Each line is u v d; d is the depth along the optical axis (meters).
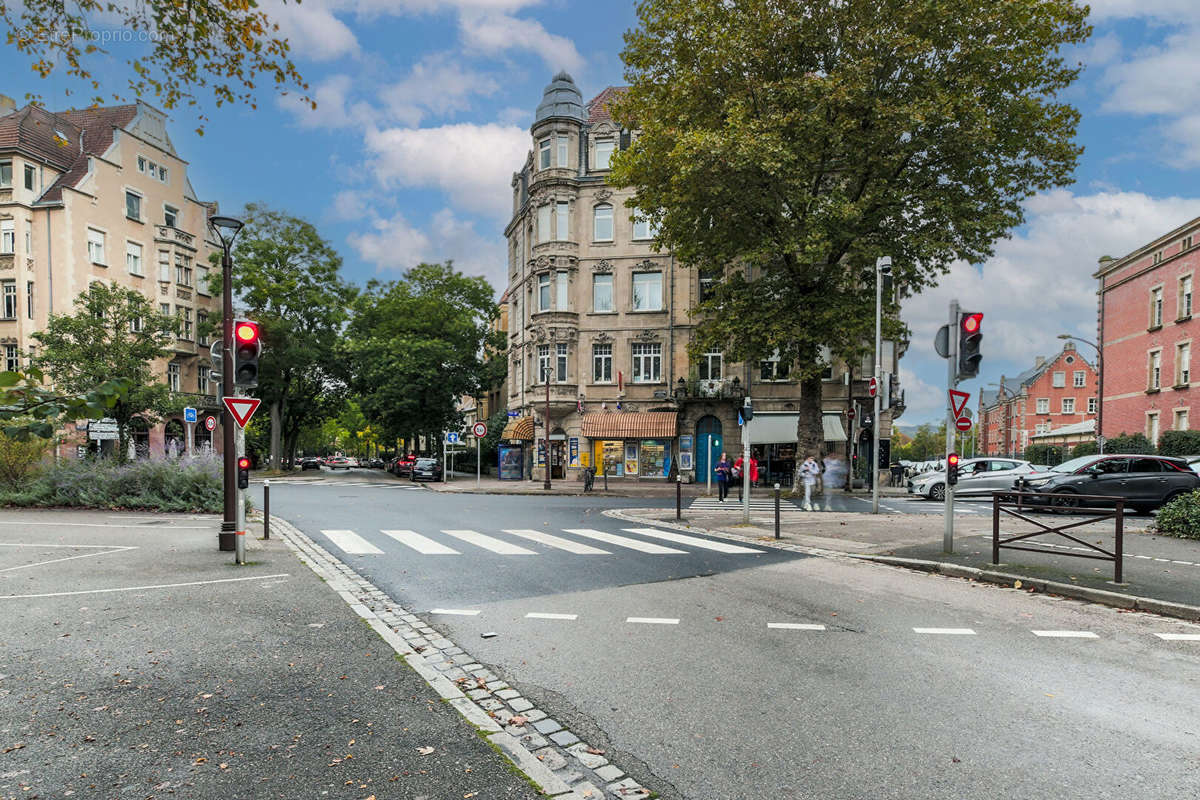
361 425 75.38
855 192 21.92
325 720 4.31
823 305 21.70
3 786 3.45
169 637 6.06
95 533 13.25
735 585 8.56
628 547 11.70
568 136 34.34
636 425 32.53
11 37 5.86
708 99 21.09
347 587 8.37
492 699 4.79
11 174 35.59
